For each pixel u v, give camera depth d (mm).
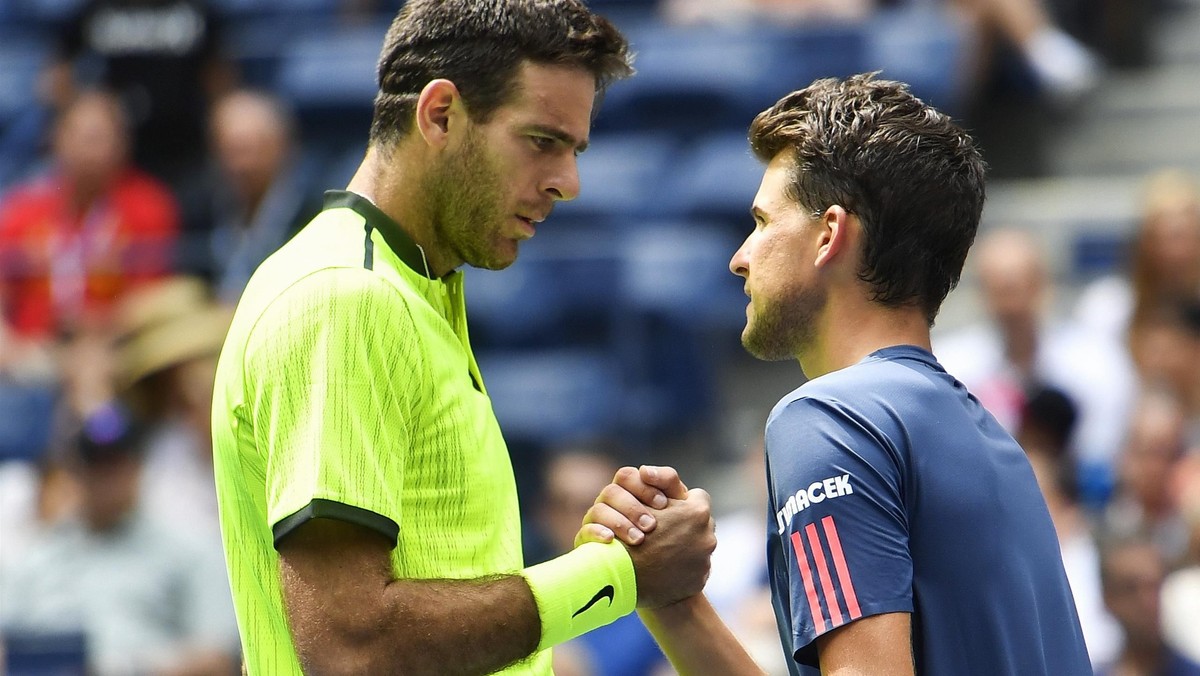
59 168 25578
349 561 7398
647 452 23141
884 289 8008
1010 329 20422
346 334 7625
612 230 25906
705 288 23984
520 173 8219
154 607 17125
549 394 23266
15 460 23172
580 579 8039
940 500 7551
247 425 7812
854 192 7984
